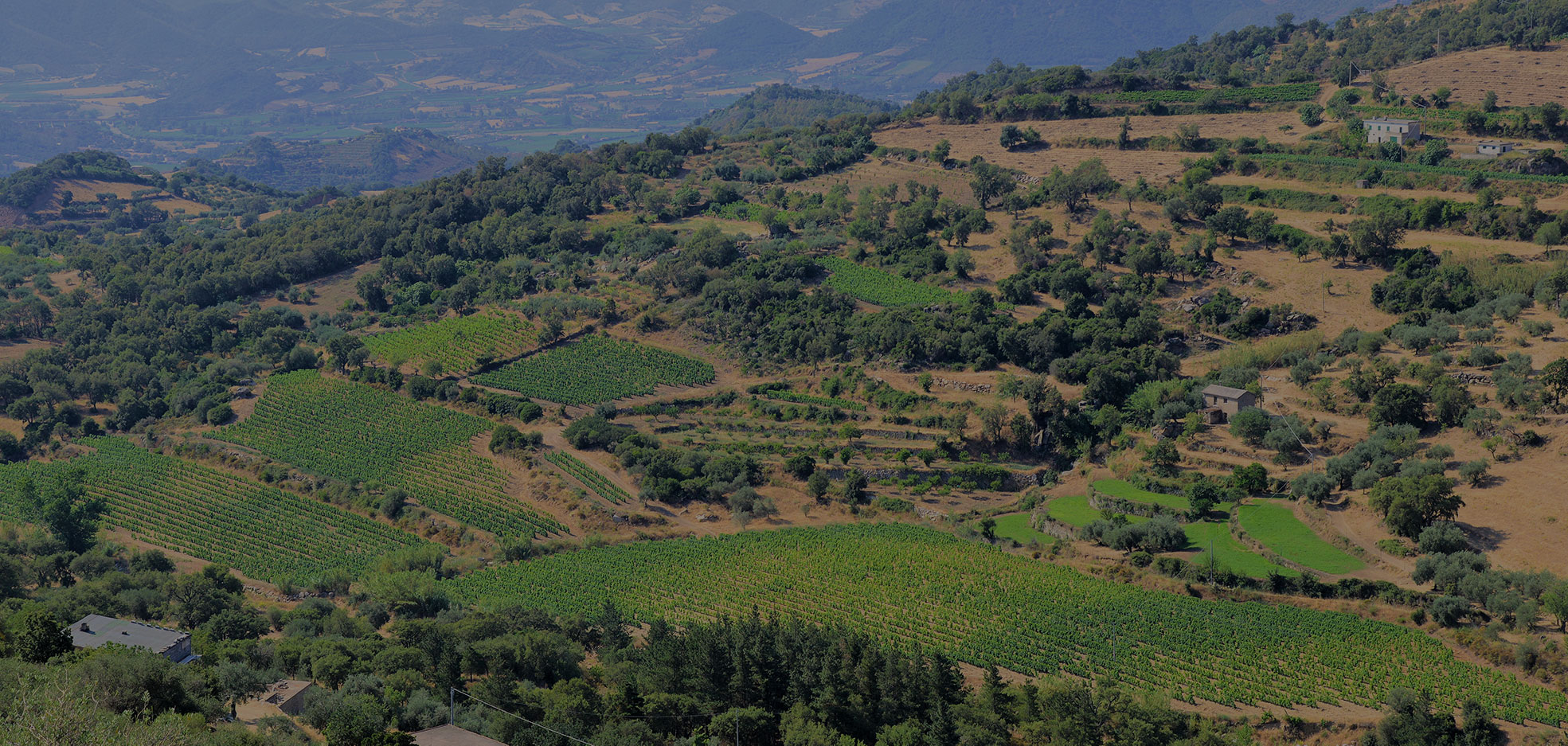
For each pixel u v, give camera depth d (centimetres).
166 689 9456
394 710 10588
